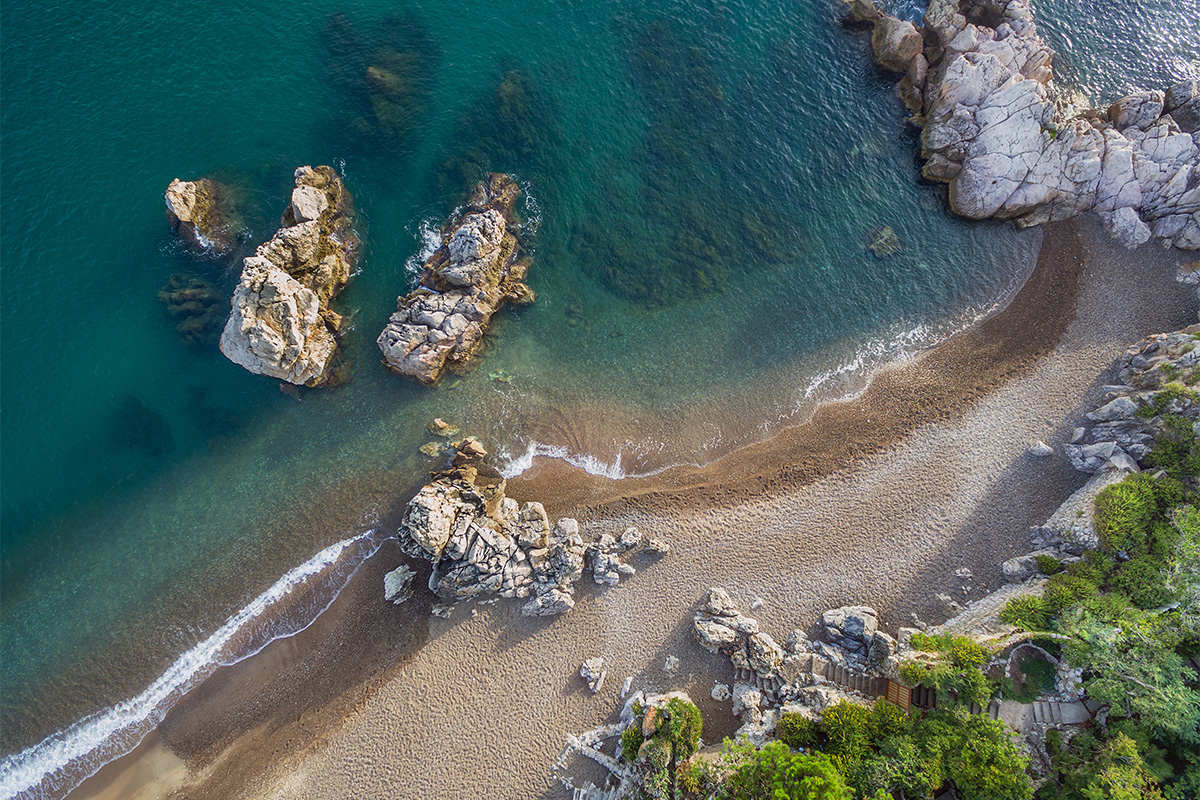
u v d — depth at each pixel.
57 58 45.22
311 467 42.03
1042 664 31.83
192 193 42.88
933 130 45.81
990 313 43.94
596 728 35.53
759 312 44.81
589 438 42.56
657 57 48.78
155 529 40.84
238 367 42.41
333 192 44.62
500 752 35.47
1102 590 33.12
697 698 35.94
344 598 39.66
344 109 46.31
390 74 46.88
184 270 43.19
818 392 43.06
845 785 28.33
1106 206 44.06
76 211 43.22
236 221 44.06
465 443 41.38
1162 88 47.97
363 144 45.94
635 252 45.62
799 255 45.78
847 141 47.78
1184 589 30.55
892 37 47.00
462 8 48.69
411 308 41.97
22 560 39.78
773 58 49.12
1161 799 26.58
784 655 35.69
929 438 40.72
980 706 30.42
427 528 36.91
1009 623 32.97
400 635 38.44
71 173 43.75
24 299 41.69
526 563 38.22
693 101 48.12
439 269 42.84
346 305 44.19
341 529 41.06
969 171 44.81
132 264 42.97
